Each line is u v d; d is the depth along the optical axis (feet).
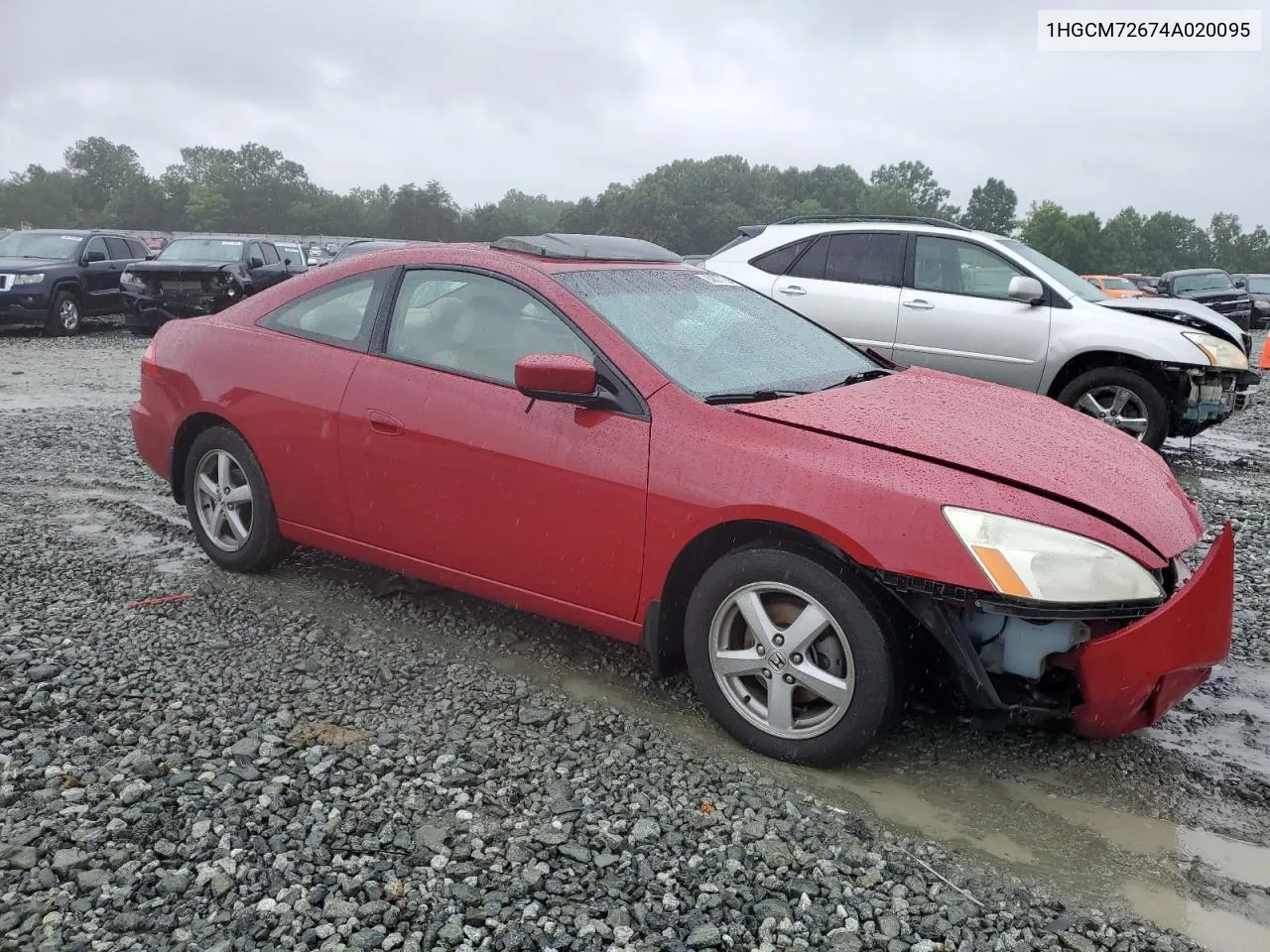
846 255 27.37
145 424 15.87
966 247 26.21
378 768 9.90
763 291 27.94
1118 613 9.27
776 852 8.75
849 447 10.21
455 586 12.83
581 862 8.54
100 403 31.73
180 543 16.93
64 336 53.06
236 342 14.67
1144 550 9.55
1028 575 9.11
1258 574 17.08
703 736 11.00
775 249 28.35
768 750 10.50
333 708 11.24
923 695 10.44
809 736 10.21
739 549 10.43
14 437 25.16
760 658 10.40
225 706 11.10
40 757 9.75
